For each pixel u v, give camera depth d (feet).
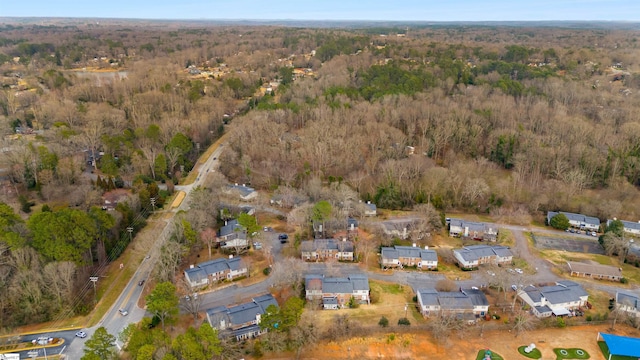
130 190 497.05
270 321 285.84
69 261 324.60
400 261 384.68
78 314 315.99
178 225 382.22
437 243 427.33
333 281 341.00
